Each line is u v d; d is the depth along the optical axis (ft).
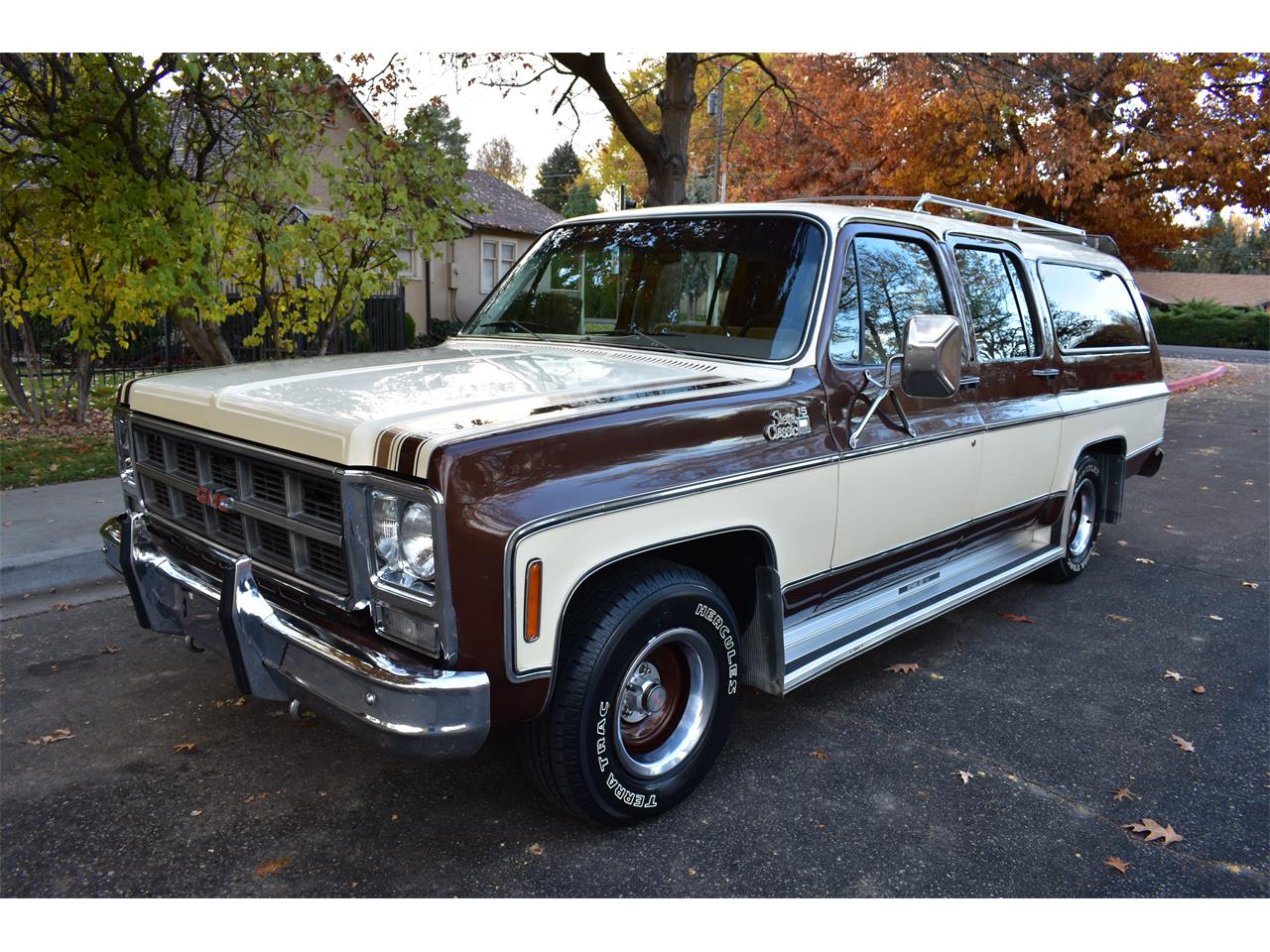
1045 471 17.03
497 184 100.22
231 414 9.73
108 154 27.45
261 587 9.96
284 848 9.73
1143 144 60.75
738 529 10.53
